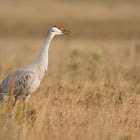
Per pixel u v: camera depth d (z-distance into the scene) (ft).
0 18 444.14
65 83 98.22
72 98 83.10
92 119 69.46
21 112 71.51
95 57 126.11
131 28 374.02
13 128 63.00
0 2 649.20
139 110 76.64
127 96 83.97
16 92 77.36
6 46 216.33
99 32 349.82
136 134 65.51
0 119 66.74
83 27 387.14
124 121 70.44
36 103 76.13
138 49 201.57
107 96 87.56
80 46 206.59
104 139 60.75
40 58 77.36
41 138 59.31
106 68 122.31
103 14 519.19
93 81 102.83
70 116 70.44
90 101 83.82
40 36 339.36
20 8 574.56
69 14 511.40
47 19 450.30
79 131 63.72
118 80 98.07
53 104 79.66
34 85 77.10
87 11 556.92
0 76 92.73
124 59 153.69
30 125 65.98
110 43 239.09
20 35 338.13
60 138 59.52
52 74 110.11
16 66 109.29
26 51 160.66
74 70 119.85
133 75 105.40
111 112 73.61
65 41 249.14
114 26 393.50
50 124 66.64
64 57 149.79
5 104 73.97
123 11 563.89
